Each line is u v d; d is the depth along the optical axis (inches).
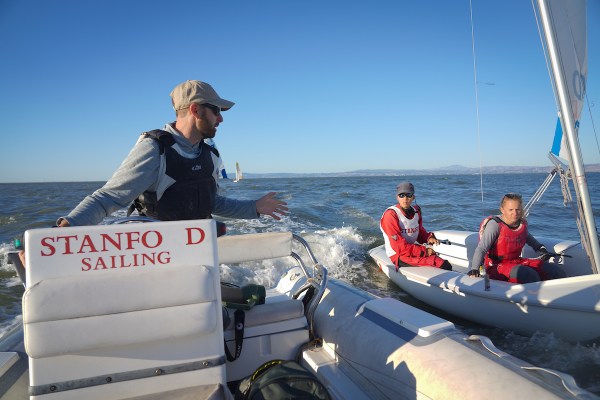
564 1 136.9
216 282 55.7
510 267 159.8
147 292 52.0
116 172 66.1
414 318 72.9
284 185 1556.3
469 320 167.9
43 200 949.8
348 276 238.4
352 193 929.5
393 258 198.7
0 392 61.2
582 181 130.8
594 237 131.1
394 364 66.3
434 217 474.9
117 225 51.7
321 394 59.3
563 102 131.2
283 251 90.9
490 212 518.0
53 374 49.4
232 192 1004.6
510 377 53.7
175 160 70.1
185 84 72.9
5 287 223.6
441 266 188.4
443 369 59.2
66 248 49.7
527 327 146.3
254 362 81.2
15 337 74.8
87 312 49.6
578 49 141.6
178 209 72.3
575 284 135.9
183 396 53.6
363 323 79.2
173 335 52.8
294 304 86.1
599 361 126.9
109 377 51.4
